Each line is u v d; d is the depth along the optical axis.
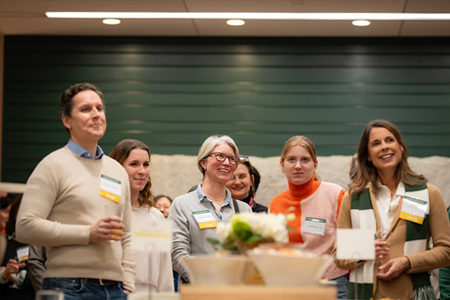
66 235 2.47
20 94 6.62
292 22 6.12
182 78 6.62
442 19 5.93
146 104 6.59
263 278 1.99
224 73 6.61
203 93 6.59
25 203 2.54
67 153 2.68
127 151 3.45
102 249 2.58
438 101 6.45
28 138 6.55
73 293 2.50
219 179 3.50
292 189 3.59
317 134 6.48
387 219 3.13
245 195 4.41
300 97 6.54
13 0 5.62
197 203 3.48
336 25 6.19
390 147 3.18
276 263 1.95
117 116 6.57
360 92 6.51
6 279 3.04
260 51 6.62
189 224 3.41
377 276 2.94
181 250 3.32
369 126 3.28
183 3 5.62
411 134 6.42
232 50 6.64
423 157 6.38
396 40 6.54
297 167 3.49
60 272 2.54
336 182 6.17
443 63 6.49
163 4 5.66
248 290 1.89
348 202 3.27
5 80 6.64
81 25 6.34
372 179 3.25
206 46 6.65
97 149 2.82
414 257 2.95
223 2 5.57
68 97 2.74
